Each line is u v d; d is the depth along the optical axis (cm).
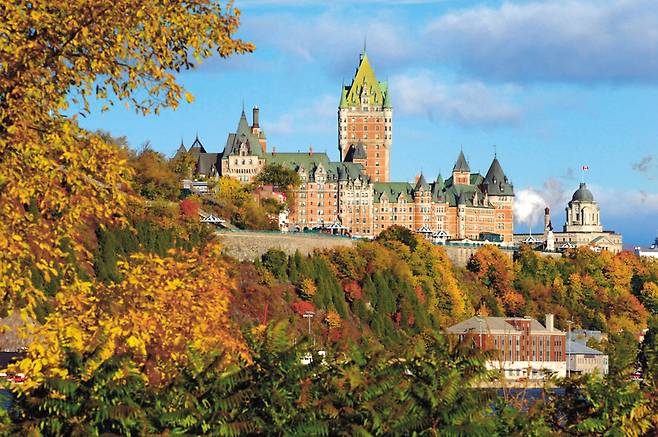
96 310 5662
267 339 5028
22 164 5147
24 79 5116
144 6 5234
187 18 5366
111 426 4609
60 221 5244
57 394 4612
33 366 5144
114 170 5312
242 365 4916
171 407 4759
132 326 5509
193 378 4869
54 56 5222
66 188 5512
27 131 5109
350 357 5088
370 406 4744
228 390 4806
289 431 4675
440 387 4897
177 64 5469
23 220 5162
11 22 5072
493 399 4934
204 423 4678
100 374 4681
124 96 5328
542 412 5162
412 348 5141
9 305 5172
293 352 4916
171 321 5753
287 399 4772
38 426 4578
